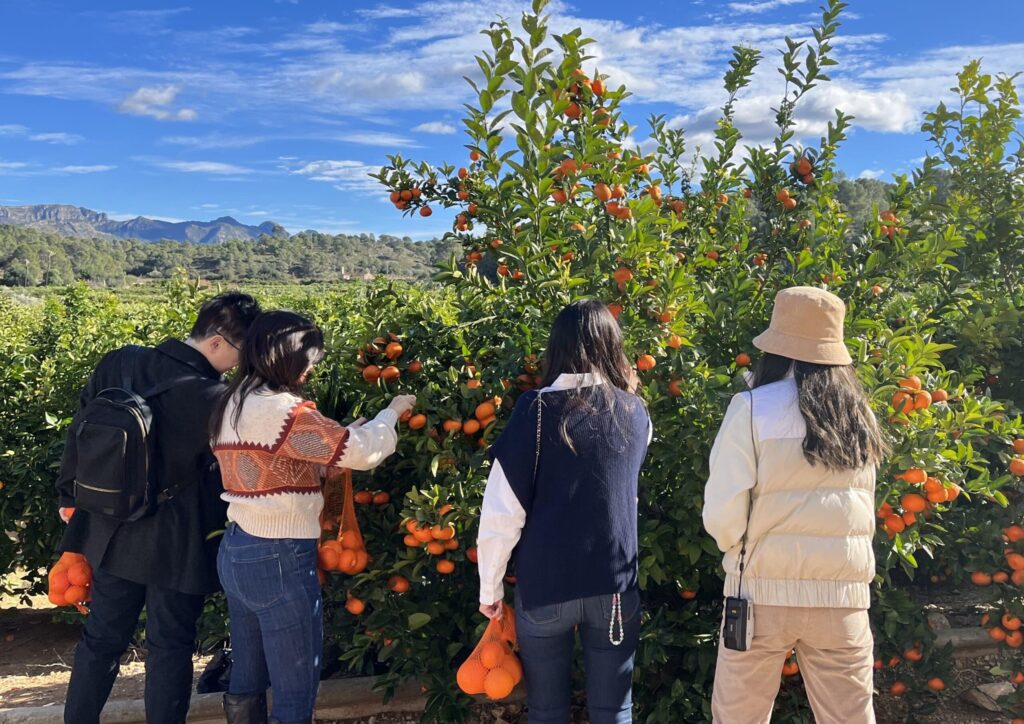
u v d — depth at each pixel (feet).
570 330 7.47
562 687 7.33
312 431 7.74
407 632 9.48
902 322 12.29
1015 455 9.93
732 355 10.96
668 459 9.16
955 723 10.18
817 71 13.23
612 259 10.06
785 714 9.46
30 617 15.98
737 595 6.99
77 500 8.22
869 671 7.01
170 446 8.40
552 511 7.02
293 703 8.04
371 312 10.34
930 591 13.47
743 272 11.89
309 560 8.07
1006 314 12.71
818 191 13.65
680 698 9.34
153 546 8.42
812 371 6.91
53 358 16.69
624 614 7.16
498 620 7.56
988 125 14.85
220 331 8.80
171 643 8.77
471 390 8.98
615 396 7.35
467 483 8.79
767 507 6.79
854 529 6.81
